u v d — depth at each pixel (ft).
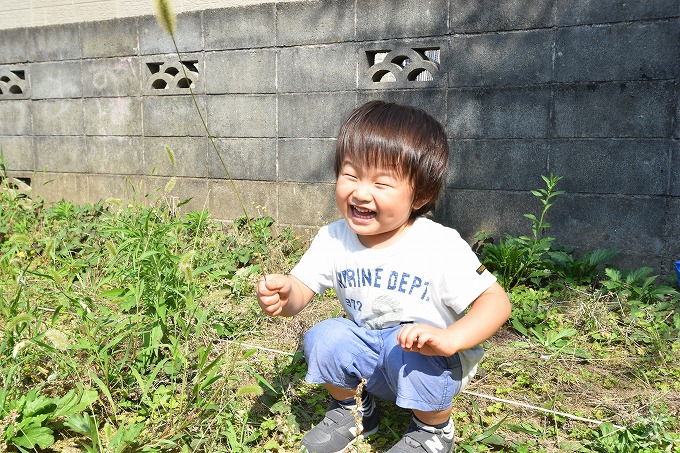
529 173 12.88
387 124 5.90
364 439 7.00
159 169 17.25
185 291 8.48
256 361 8.95
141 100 17.19
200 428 7.06
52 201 19.06
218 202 16.53
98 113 17.98
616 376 8.68
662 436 6.73
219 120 16.17
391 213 5.98
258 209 15.84
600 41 11.91
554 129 12.53
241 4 17.53
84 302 8.71
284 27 14.94
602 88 12.01
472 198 13.50
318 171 15.11
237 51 15.62
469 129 13.32
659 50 11.46
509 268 12.17
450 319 6.39
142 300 8.43
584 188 12.42
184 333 7.95
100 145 18.10
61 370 7.66
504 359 9.12
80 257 14.29
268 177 15.76
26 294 10.21
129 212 13.76
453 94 13.35
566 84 12.30
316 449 6.69
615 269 11.95
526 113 12.73
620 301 10.78
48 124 18.93
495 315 5.81
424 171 6.01
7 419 7.03
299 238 15.35
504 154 13.05
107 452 6.26
